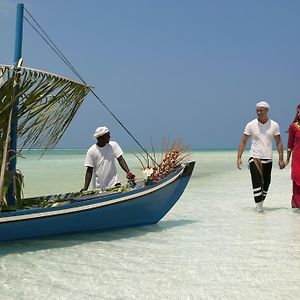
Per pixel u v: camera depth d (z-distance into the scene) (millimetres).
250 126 8617
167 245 6027
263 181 8766
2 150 5871
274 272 4766
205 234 6742
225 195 12156
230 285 4336
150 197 6867
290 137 8680
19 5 6406
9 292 4129
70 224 6191
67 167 28422
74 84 6176
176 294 4082
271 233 6816
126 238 6445
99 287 4277
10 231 5688
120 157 7324
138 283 4402
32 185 15336
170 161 7242
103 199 6352
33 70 5727
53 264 5082
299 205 8703
